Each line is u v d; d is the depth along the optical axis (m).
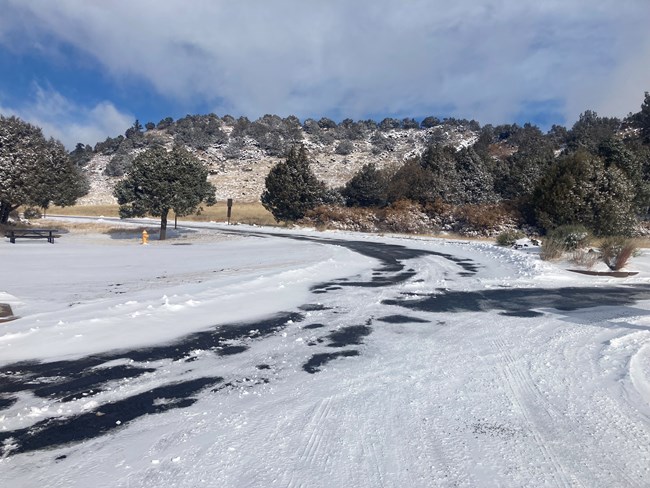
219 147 109.56
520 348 7.35
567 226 21.52
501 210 38.72
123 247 26.38
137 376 6.06
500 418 4.80
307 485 3.59
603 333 8.27
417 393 5.48
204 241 31.80
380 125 129.50
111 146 120.75
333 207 47.09
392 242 30.39
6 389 5.61
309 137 115.81
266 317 9.39
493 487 3.57
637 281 15.01
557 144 85.62
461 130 117.56
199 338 7.86
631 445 4.23
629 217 30.09
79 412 4.98
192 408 5.07
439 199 43.78
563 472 3.78
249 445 4.23
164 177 33.50
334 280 14.32
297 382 5.85
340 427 4.59
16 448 4.20
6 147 33.47
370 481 3.64
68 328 8.15
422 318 9.45
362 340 7.80
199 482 3.63
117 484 3.62
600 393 5.45
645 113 64.00
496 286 13.66
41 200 36.09
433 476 3.72
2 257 20.25
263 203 50.09
